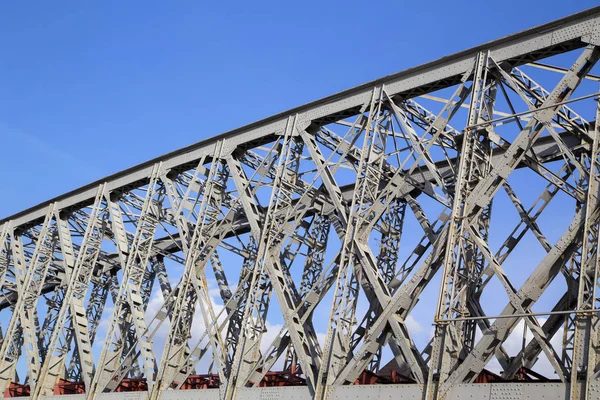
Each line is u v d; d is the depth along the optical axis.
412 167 31.56
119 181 45.25
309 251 38.06
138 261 44.97
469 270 28.83
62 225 49.03
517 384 25.16
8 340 48.62
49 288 58.03
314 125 36.03
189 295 38.84
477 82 30.00
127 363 40.56
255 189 37.50
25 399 44.41
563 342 25.06
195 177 40.41
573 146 32.47
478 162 30.30
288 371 36.09
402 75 32.97
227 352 35.84
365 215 31.88
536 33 29.28
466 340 29.42
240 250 39.62
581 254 25.09
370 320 31.02
